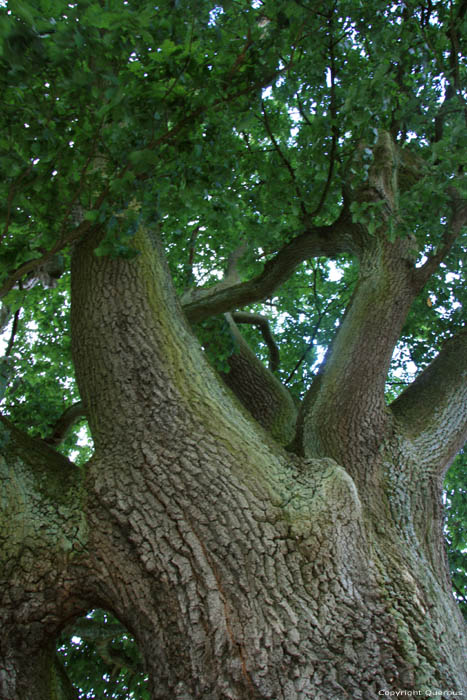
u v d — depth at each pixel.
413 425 4.11
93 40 2.31
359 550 3.01
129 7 2.49
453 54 4.75
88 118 2.76
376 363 3.92
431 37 4.95
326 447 3.80
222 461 3.07
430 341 8.10
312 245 4.64
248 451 3.19
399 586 3.02
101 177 3.14
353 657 2.56
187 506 2.92
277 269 4.84
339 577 2.82
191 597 2.69
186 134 3.03
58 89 2.56
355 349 3.94
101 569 2.89
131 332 3.42
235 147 3.76
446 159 3.73
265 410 5.33
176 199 3.38
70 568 2.91
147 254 3.78
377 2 4.42
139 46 2.51
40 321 8.35
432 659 2.68
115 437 3.20
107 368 3.35
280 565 2.78
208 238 7.08
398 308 4.05
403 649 2.67
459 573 7.64
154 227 3.97
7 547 2.97
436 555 3.57
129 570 2.84
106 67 2.34
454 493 8.16
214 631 2.59
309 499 3.06
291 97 4.92
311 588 2.74
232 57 3.15
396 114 4.45
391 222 3.87
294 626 2.60
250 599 2.67
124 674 6.50
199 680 2.50
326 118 4.02
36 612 2.85
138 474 3.04
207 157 3.33
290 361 9.04
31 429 6.51
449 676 2.65
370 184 4.21
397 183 4.72
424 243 4.92
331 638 2.60
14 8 2.04
